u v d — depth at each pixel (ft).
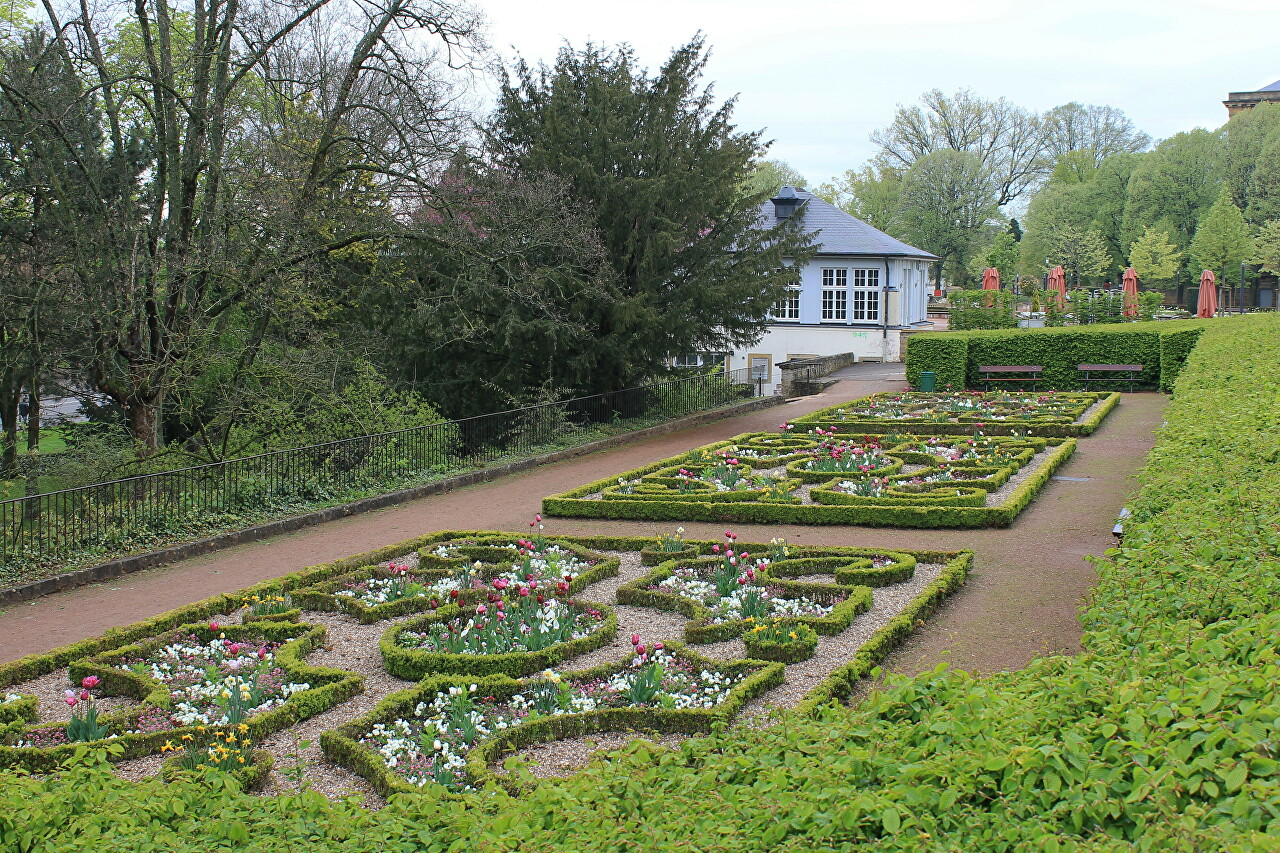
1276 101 252.62
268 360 65.46
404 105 69.97
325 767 24.09
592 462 72.08
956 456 61.72
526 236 77.46
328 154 71.92
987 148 233.35
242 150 64.13
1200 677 14.47
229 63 65.31
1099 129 257.34
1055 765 12.89
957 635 32.14
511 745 24.18
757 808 14.11
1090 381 101.14
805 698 25.53
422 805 17.04
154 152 65.82
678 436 83.76
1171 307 233.76
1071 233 222.07
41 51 61.21
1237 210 198.18
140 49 69.67
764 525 49.85
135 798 17.99
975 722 14.74
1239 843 10.30
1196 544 21.47
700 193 85.20
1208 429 34.32
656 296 84.38
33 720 28.32
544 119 85.10
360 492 59.41
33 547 44.96
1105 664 16.26
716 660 30.25
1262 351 56.54
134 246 58.23
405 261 78.79
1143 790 11.85
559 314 81.00
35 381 63.93
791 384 109.70
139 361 61.62
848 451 60.18
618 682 28.17
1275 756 12.17
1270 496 23.22
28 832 16.90
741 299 86.58
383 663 31.58
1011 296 133.08
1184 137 220.84
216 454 64.39
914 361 104.78
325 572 41.75
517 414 74.38
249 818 17.20
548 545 46.16
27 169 60.49
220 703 26.71
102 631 37.19
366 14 69.05
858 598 34.60
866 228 139.64
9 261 60.39
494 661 29.89
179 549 47.80
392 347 81.15
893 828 12.51
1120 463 60.49
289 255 64.08
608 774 16.55
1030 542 43.60
